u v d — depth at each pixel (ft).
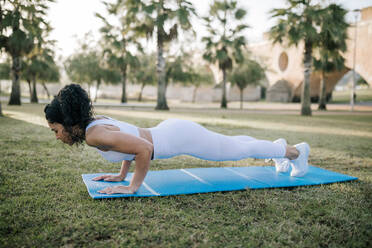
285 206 7.18
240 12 64.64
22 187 7.89
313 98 112.47
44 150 13.32
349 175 10.85
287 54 112.37
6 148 13.25
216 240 5.35
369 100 114.83
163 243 5.15
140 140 6.75
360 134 23.68
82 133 6.45
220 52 66.90
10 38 38.93
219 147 8.27
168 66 92.22
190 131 7.86
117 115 37.55
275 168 11.23
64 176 9.24
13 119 26.40
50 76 91.04
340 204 7.43
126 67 87.92
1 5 31.68
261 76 74.49
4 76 90.43
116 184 8.25
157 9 49.11
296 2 44.01
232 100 125.29
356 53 84.84
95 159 12.14
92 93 112.16
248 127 26.94
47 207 6.55
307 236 5.64
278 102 114.62
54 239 5.15
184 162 12.55
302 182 9.21
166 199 7.35
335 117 44.47
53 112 6.06
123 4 51.80
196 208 6.86
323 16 43.93
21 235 5.25
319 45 48.29
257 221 6.26
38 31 37.55
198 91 127.65
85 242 5.08
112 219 6.00
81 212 6.31
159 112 49.01
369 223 6.29
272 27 46.29
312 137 21.16
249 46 124.36
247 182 9.02
